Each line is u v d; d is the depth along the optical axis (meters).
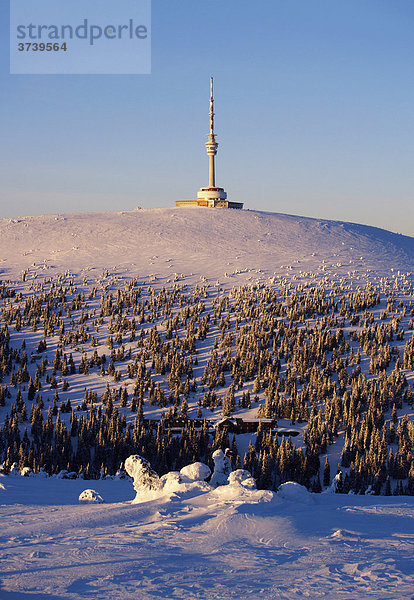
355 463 138.88
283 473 139.50
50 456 151.50
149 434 157.25
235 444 145.38
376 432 152.38
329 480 139.12
